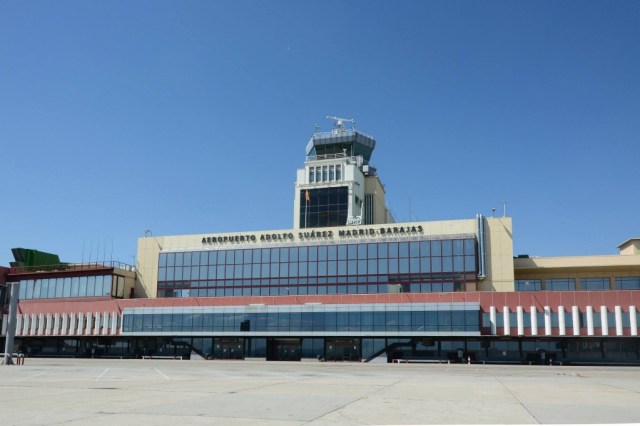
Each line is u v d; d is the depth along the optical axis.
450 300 82.06
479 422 16.33
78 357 99.94
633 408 20.00
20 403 21.12
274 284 98.31
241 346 91.38
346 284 94.50
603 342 77.12
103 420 16.48
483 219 92.00
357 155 121.44
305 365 68.38
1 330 105.25
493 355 80.38
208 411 18.61
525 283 93.62
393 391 26.80
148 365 61.81
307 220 110.62
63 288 108.56
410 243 92.88
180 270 104.62
